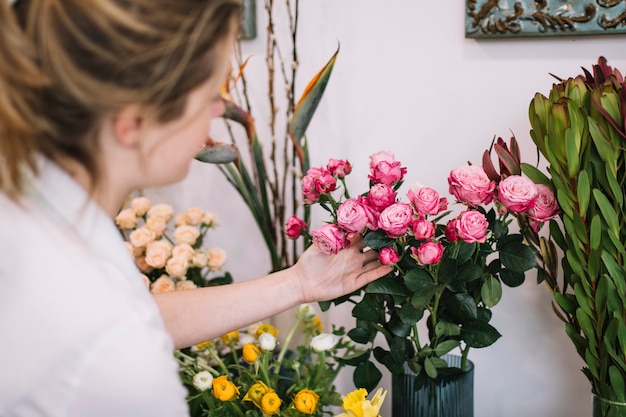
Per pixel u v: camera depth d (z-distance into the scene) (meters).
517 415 1.25
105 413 0.58
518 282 0.97
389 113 1.27
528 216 1.00
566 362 1.19
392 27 1.24
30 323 0.57
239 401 1.08
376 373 1.04
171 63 0.58
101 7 0.55
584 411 1.19
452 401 1.01
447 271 0.91
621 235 0.94
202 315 0.94
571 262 0.95
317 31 1.31
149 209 1.35
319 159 1.36
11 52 0.55
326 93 1.32
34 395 0.57
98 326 0.57
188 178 1.48
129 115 0.61
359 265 0.98
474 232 0.87
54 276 0.58
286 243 1.34
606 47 1.09
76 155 0.62
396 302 0.96
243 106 1.41
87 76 0.56
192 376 1.12
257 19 1.37
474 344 0.96
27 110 0.57
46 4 0.56
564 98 0.93
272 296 0.97
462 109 1.21
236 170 1.43
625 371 0.93
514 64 1.16
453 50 1.20
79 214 0.62
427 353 0.99
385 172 0.94
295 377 1.12
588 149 0.91
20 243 0.59
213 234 1.49
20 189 0.59
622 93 0.88
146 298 0.64
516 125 1.17
